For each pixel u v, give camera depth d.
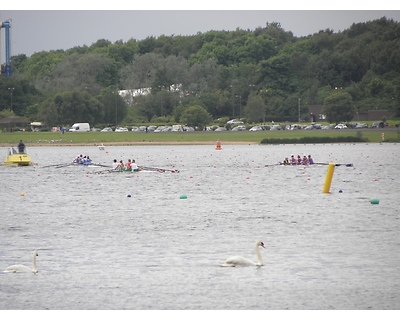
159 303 111.38
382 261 134.12
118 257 139.00
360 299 112.81
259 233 162.25
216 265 131.75
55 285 120.38
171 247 147.50
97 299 113.44
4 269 130.25
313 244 149.12
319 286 118.75
